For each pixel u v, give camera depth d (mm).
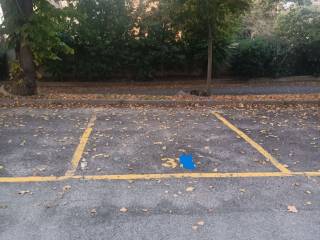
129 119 7805
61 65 15078
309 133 6824
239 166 5086
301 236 3408
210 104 9719
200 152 5648
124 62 15500
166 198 4098
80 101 9750
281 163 5227
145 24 15242
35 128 7016
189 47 15719
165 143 6082
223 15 11039
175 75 16484
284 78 17078
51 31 10125
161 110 8875
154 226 3535
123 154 5520
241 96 11539
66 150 5688
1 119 7727
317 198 4145
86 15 13781
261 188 4379
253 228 3525
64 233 3416
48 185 4410
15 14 9984
